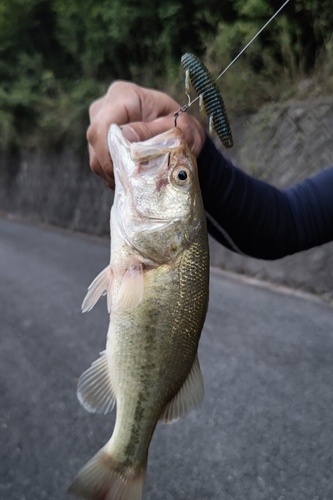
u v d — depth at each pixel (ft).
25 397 2.71
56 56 10.45
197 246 1.22
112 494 1.12
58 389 2.78
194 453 2.23
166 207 1.22
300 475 2.08
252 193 1.38
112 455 1.15
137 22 7.40
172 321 1.17
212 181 1.34
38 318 3.89
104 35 8.14
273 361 3.03
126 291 1.17
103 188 8.17
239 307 4.04
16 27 10.47
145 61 7.73
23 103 9.59
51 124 9.07
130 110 1.31
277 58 5.82
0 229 9.27
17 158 10.82
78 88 8.55
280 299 4.28
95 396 1.18
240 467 2.14
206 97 1.00
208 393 2.70
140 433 1.16
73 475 2.10
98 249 7.07
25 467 2.16
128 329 1.17
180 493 2.00
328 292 4.32
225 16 6.41
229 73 5.65
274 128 5.10
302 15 5.48
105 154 1.31
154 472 2.12
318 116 4.73
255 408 2.55
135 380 1.16
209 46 5.94
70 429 2.42
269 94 5.36
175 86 6.62
